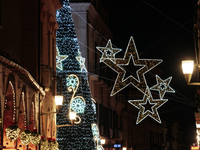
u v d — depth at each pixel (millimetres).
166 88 28016
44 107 24641
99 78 48625
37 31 22969
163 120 95375
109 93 54812
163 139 96125
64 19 37781
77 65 37312
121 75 27594
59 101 21844
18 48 21750
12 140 15602
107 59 27391
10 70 15703
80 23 42844
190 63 15297
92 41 45469
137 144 74250
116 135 59062
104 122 51500
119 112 62656
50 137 25234
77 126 36719
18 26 21781
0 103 14492
